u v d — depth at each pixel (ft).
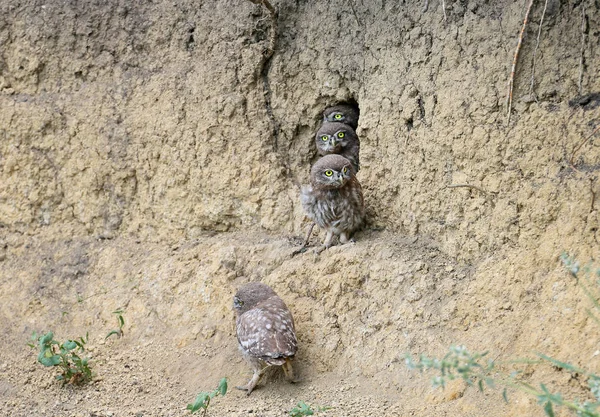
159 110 5.50
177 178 5.44
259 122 5.37
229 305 4.93
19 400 4.65
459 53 4.64
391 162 4.94
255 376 4.40
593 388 3.15
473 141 4.49
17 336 5.22
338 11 5.21
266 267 5.00
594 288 3.80
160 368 4.77
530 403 3.61
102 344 5.03
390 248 4.74
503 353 3.94
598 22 4.16
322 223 4.90
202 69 5.45
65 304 5.35
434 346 4.23
